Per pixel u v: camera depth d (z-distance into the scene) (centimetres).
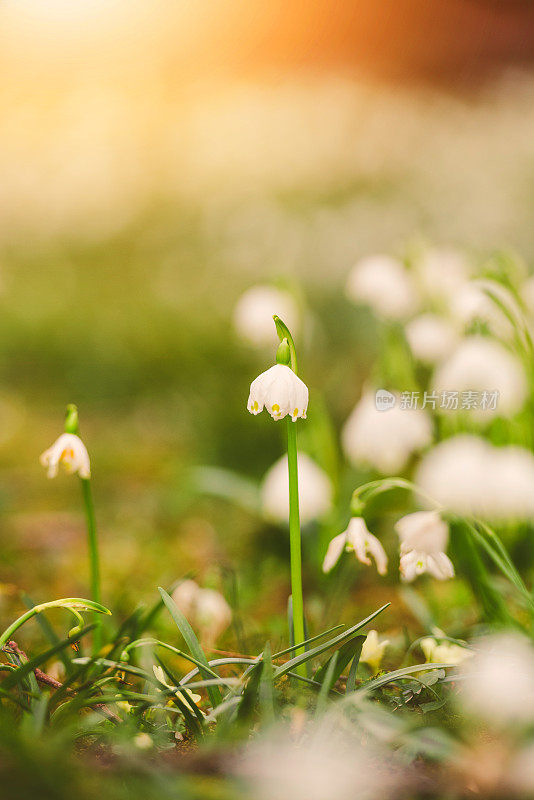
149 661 83
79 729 76
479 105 423
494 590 91
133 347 253
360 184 385
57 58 402
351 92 425
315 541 122
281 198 384
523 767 72
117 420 228
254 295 127
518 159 374
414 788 72
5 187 399
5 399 240
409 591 95
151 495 165
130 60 407
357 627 78
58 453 83
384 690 81
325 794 71
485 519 102
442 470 101
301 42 424
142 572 124
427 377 126
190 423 201
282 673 77
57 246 384
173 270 355
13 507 157
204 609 96
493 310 103
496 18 436
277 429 164
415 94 431
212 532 146
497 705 77
